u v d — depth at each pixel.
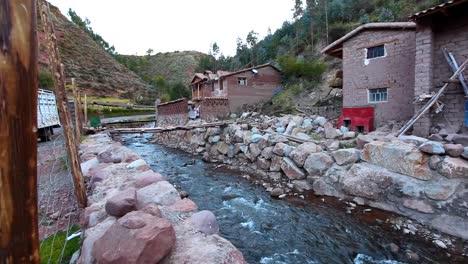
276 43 36.66
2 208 0.81
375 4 27.95
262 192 7.80
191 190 8.20
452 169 4.99
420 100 7.98
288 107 19.77
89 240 2.13
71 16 77.69
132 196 2.62
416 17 7.91
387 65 9.95
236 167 11.04
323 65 23.17
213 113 20.47
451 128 7.73
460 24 7.62
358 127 10.88
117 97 43.91
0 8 0.76
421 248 4.48
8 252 0.84
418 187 5.34
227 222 5.93
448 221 4.82
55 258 2.60
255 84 23.61
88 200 3.13
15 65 0.80
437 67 8.11
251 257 4.62
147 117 30.70
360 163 6.64
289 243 5.02
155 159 13.21
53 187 4.93
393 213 5.66
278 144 9.27
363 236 5.01
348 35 11.09
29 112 0.86
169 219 2.46
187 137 16.62
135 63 81.44
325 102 18.25
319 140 9.40
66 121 3.19
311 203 6.70
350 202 6.45
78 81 42.97
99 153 5.57
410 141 6.50
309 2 32.78
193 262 1.84
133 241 1.76
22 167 0.85
